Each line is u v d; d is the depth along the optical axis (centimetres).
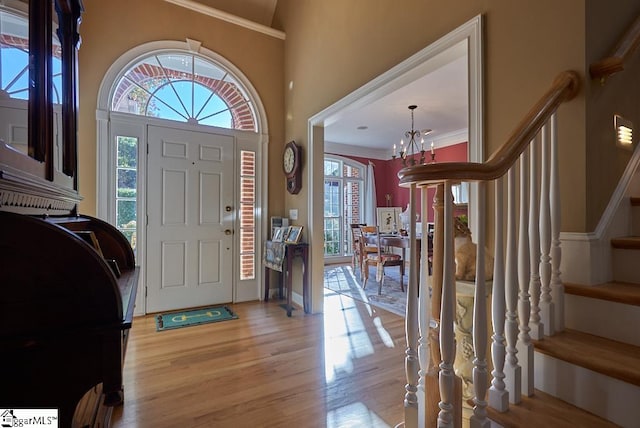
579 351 111
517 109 161
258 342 264
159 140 339
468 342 126
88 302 80
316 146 350
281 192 410
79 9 153
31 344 74
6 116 84
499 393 107
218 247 371
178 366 221
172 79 349
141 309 329
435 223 110
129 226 324
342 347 254
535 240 123
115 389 80
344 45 296
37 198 99
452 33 192
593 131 138
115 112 315
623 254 139
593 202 137
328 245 721
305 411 171
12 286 74
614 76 151
